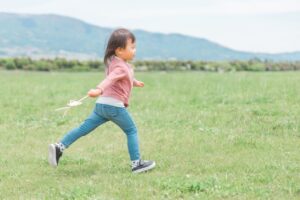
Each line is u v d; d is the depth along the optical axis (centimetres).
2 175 1037
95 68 8019
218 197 852
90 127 1050
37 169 1085
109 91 1034
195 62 8144
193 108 1944
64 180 993
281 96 2191
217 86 2928
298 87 2622
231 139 1338
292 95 2216
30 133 1545
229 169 1028
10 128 1641
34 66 7912
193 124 1580
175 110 1903
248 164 1061
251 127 1506
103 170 1066
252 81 3306
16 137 1480
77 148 1307
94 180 986
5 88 3212
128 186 928
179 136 1412
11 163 1148
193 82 3528
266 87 2692
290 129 1462
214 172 1014
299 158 1112
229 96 2245
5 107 2152
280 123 1530
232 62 7819
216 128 1507
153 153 1208
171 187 897
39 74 6219
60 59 8125
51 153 1041
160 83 3519
